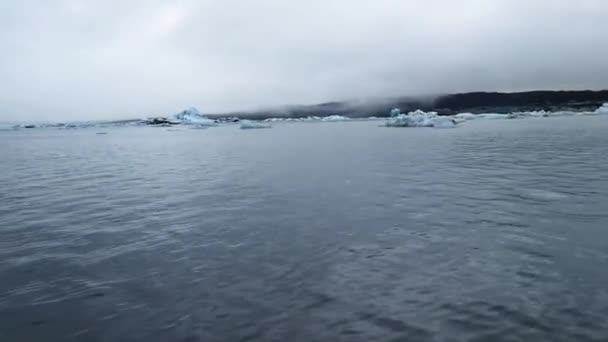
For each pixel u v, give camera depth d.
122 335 4.72
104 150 35.38
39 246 7.93
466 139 33.62
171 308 5.29
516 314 4.87
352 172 16.47
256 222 9.18
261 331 4.67
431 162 19.11
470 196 11.26
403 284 5.77
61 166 22.45
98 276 6.41
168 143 43.50
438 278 5.93
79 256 7.32
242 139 47.94
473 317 4.84
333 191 12.55
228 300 5.45
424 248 7.18
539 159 19.05
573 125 53.47
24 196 13.20
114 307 5.38
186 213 10.27
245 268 6.52
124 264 6.88
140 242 8.02
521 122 71.75
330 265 6.54
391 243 7.49
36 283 6.21
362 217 9.33
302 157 23.47
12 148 40.75
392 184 13.43
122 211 10.72
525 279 5.80
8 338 4.73
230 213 10.11
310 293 5.58
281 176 16.00
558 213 9.21
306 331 4.64
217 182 14.98
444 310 5.02
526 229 8.09
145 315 5.14
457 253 6.89
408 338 4.45
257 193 12.59
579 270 6.05
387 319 4.84
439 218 9.07
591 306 5.00
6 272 6.66
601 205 9.84
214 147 34.84
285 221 9.19
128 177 17.08
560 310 4.93
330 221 9.07
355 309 5.10
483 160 19.36
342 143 34.88
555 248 6.98
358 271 6.26
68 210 11.01
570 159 18.66
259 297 5.51
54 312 5.30
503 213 9.34
